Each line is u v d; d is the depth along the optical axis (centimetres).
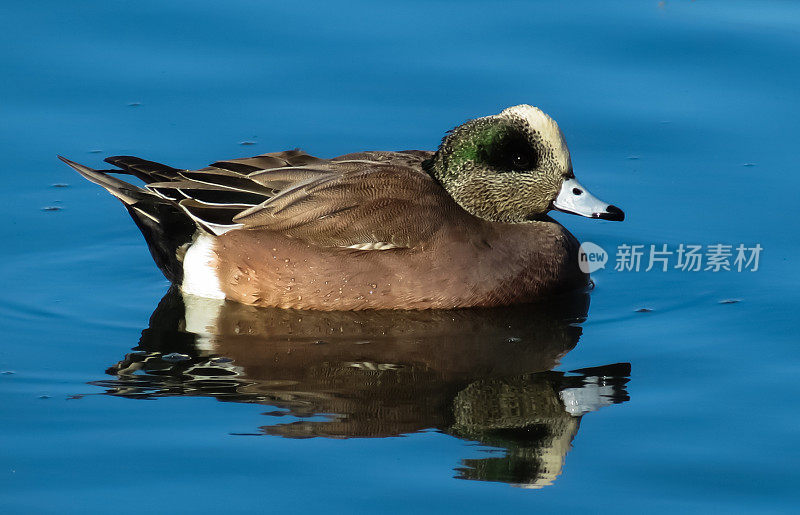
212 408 1080
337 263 1288
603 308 1315
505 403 1098
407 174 1332
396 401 1100
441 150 1364
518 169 1348
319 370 1161
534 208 1359
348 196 1300
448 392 1119
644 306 1311
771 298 1303
